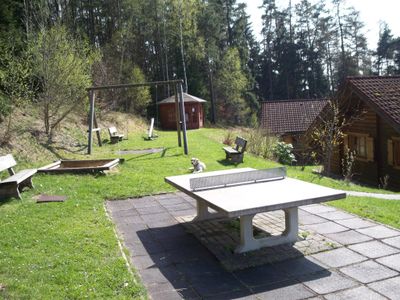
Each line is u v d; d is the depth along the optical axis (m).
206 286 4.57
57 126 16.89
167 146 17.11
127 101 30.41
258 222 6.72
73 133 17.66
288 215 5.68
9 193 8.16
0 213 7.19
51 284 4.49
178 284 4.64
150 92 35.97
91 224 6.58
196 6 38.47
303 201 5.13
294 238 5.72
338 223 6.53
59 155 13.88
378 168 13.95
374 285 4.40
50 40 15.33
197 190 5.93
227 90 42.41
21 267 4.91
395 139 12.87
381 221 6.55
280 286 4.49
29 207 7.55
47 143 14.62
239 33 49.03
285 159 16.08
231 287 4.52
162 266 5.16
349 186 10.88
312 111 26.95
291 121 26.08
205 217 6.97
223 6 48.09
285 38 56.44
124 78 30.02
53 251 5.42
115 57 32.31
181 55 38.22
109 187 9.24
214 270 4.99
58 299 4.17
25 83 16.05
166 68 37.88
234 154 12.97
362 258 5.12
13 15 19.67
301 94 55.91
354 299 4.12
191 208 7.80
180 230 6.54
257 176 6.46
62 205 7.68
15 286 4.43
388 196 9.27
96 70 23.78
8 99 14.66
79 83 16.41
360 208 7.36
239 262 5.13
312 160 17.89
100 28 38.09
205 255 5.48
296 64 55.78
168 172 11.16
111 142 18.34
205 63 41.38
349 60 53.59
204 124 35.53
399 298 4.11
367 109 14.27
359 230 6.16
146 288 4.55
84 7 36.41
